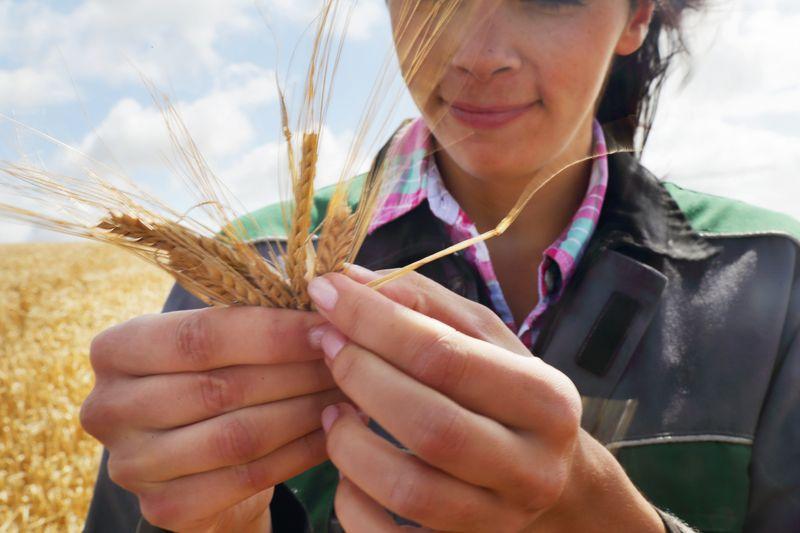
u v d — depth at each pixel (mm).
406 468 233
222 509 275
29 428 1146
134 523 390
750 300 418
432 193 420
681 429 393
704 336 409
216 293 269
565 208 432
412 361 234
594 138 425
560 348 398
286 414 263
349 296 242
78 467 1091
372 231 424
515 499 237
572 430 241
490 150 351
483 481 230
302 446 274
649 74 402
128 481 274
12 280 2248
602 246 408
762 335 411
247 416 260
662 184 456
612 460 281
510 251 441
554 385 240
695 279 424
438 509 230
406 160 311
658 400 398
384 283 272
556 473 239
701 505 389
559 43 314
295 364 263
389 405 229
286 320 257
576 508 269
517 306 448
